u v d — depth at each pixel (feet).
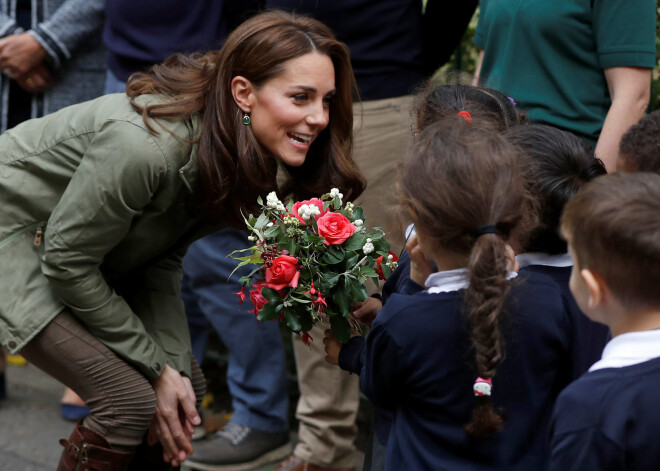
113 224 11.30
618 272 7.35
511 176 8.55
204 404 20.90
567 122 13.89
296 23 11.48
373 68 15.62
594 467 7.18
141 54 17.51
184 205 11.93
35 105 20.16
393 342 8.86
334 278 10.53
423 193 8.56
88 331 12.14
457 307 8.70
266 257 10.65
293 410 20.67
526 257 9.93
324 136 12.33
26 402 20.65
